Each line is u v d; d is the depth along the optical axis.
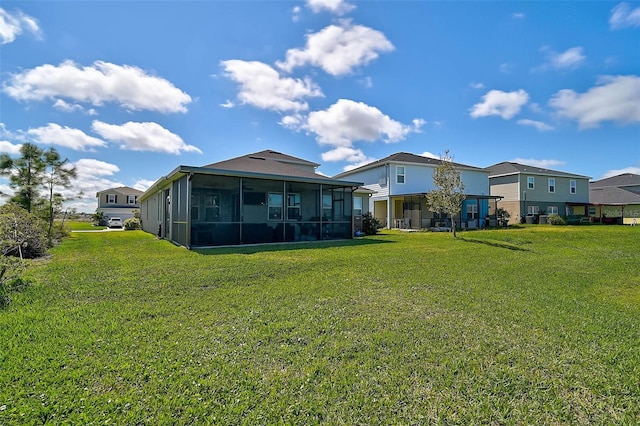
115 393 2.11
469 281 5.50
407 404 2.07
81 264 6.78
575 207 28.38
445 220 19.44
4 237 6.21
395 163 20.89
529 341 3.02
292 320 3.50
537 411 2.01
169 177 11.07
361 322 3.47
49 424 1.80
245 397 2.10
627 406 2.06
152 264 6.78
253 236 11.38
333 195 13.43
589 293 4.87
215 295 4.47
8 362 2.46
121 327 3.23
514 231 15.92
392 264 7.03
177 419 1.88
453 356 2.70
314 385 2.25
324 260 7.45
